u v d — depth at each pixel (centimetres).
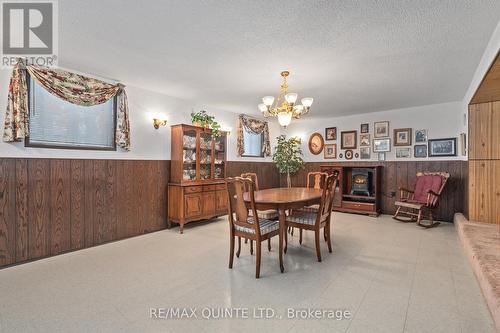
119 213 379
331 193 317
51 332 168
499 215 377
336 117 633
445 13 204
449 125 491
